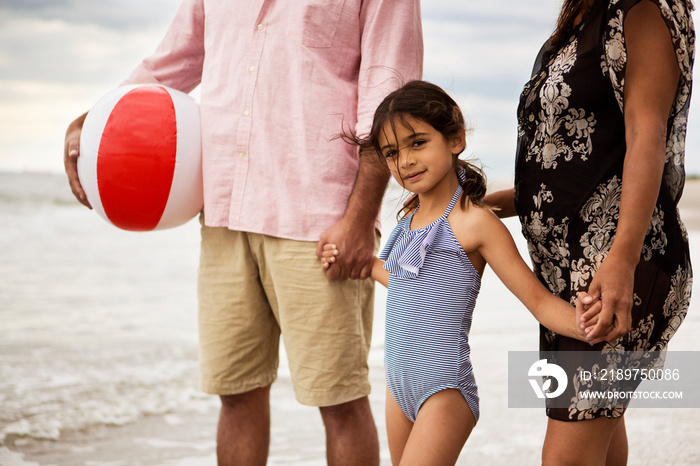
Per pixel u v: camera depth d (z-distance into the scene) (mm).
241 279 2432
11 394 3883
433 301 1981
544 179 1847
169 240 12047
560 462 1822
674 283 1803
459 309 1982
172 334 5430
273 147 2295
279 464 2951
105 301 6816
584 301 1650
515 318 5668
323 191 2270
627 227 1640
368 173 2191
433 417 1951
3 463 3014
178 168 2344
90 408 3707
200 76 2762
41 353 4785
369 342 2490
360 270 2264
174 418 3621
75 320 5891
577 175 1797
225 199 2369
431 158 1959
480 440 3123
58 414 3604
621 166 1775
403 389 2043
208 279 2502
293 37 2268
